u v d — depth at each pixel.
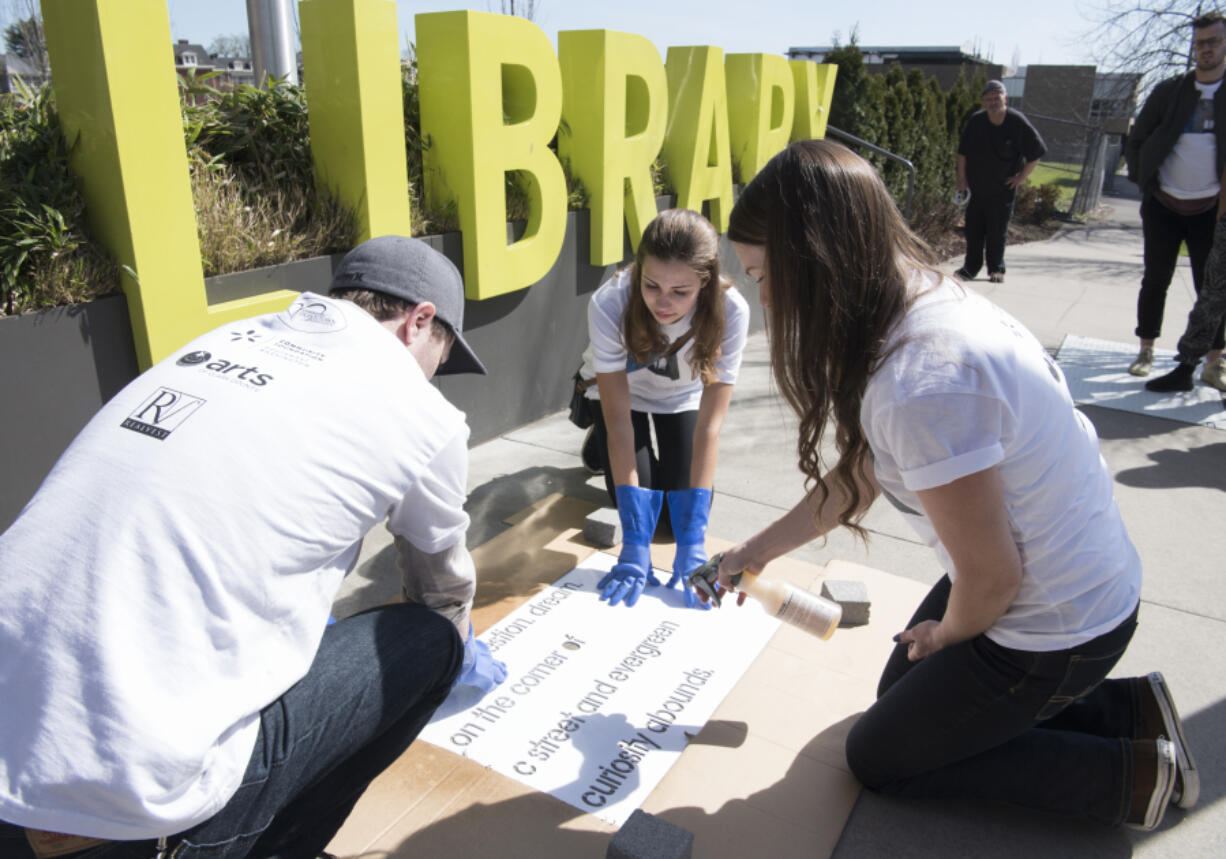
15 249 2.32
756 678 2.36
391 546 3.04
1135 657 2.54
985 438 1.33
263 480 1.18
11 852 1.12
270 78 3.35
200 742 1.10
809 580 2.87
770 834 1.85
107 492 1.13
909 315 1.37
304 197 3.22
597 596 2.72
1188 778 1.84
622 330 2.82
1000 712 1.67
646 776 2.00
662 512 3.20
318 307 1.39
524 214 4.02
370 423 1.30
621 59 4.25
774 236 1.37
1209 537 3.30
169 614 1.10
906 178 9.72
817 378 1.43
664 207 5.16
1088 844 1.87
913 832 1.88
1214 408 4.69
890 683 2.06
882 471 1.55
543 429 4.28
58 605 1.07
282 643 1.24
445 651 1.59
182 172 2.54
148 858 1.18
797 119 6.70
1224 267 4.57
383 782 1.94
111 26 2.30
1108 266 9.29
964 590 1.52
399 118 3.24
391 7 3.11
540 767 2.01
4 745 1.05
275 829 1.46
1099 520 1.56
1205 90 4.59
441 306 1.52
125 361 2.58
